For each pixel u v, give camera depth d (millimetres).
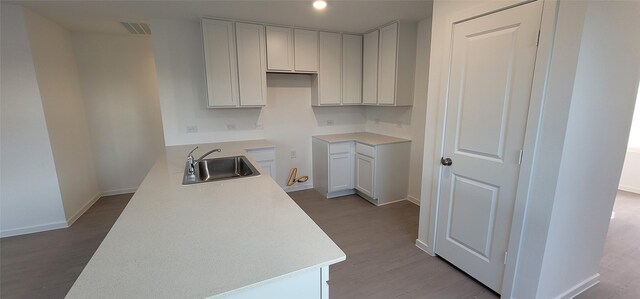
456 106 2018
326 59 3666
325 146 3738
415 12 2883
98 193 3883
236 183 1868
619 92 1638
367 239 2727
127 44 3764
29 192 2832
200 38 3180
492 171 1812
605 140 1672
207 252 1020
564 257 1724
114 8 2650
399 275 2156
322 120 4176
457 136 2043
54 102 2967
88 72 3627
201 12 2824
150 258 981
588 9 1313
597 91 1511
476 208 1959
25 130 2738
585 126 1520
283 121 3924
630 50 1607
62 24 3148
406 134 3652
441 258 2357
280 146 3963
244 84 3254
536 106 1527
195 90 3309
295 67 3502
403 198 3732
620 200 3707
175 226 1231
